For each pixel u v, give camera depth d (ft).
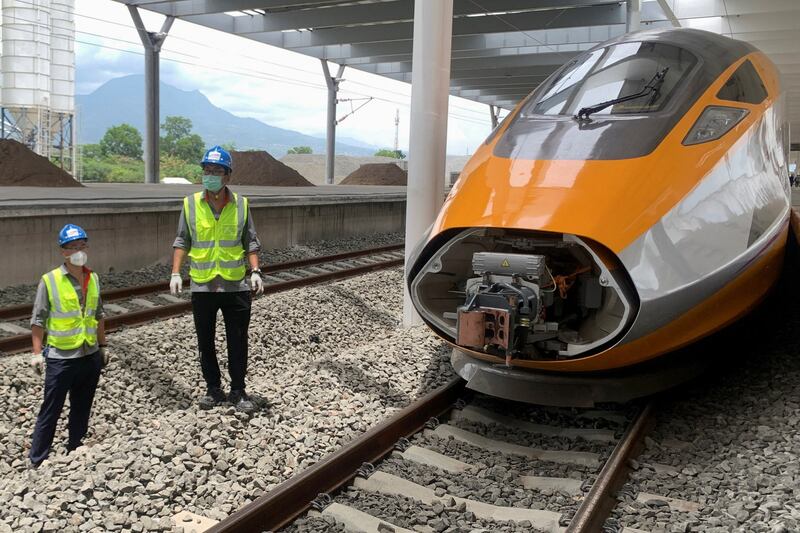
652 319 15.39
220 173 18.38
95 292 17.54
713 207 16.56
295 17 82.79
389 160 236.63
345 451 14.90
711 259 16.07
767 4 64.90
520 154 17.71
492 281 16.52
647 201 15.71
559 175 16.39
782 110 21.33
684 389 20.27
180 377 22.63
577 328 17.43
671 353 17.72
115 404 20.31
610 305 16.57
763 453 15.87
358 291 34.99
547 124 18.45
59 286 16.88
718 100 18.21
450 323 18.52
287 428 17.19
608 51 20.24
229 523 11.88
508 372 17.84
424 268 17.75
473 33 83.61
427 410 18.26
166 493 13.62
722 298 16.67
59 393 17.03
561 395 17.33
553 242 16.58
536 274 15.84
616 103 18.07
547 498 14.28
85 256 16.92
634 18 64.95
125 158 254.88
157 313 28.43
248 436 16.61
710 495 14.14
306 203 52.49
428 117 27.61
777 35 77.36
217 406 18.56
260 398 19.06
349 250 53.47
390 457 16.15
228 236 18.65
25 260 33.76
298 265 41.42
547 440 17.34
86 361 17.38
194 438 15.89
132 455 14.73
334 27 90.02
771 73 21.54
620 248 15.02
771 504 13.14
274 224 49.65
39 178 56.18
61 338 16.90
